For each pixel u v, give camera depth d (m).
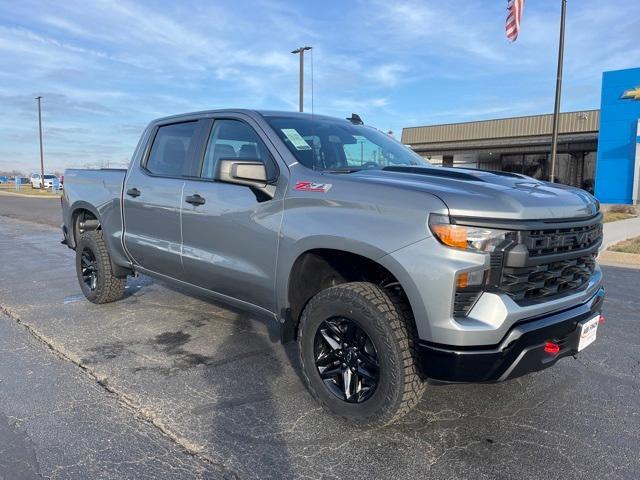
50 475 2.72
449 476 2.76
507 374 2.82
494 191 2.89
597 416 3.46
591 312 3.27
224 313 5.66
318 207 3.28
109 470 2.77
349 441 3.09
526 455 2.97
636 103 23.08
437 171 3.44
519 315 2.78
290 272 3.45
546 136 34.34
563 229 3.01
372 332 2.98
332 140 4.04
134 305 5.96
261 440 3.09
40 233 13.35
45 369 4.09
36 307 5.86
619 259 10.12
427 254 2.75
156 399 3.59
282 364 4.25
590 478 2.76
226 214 3.88
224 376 4.00
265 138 3.82
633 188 23.34
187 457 2.90
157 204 4.62
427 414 3.45
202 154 4.35
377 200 3.00
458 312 2.75
